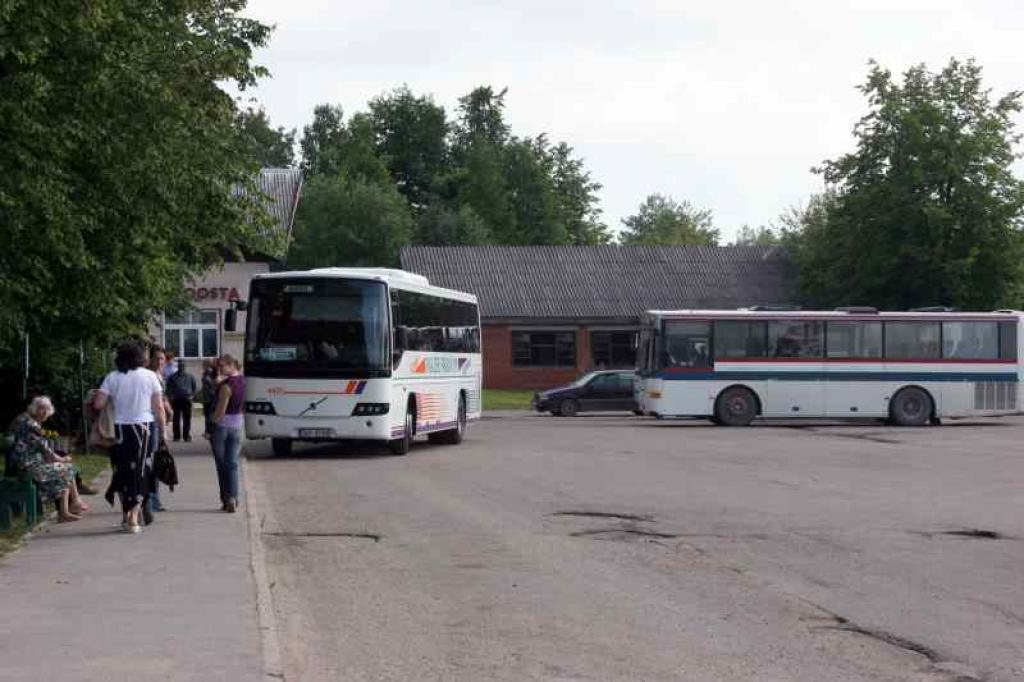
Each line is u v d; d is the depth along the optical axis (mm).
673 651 8336
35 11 17688
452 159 102625
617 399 47750
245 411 25438
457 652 8312
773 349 37625
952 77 56875
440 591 10555
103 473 21500
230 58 25656
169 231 23484
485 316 65125
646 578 11172
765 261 71375
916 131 56344
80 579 10625
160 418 13883
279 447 26406
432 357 28578
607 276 69375
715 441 31203
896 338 38000
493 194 95688
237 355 56000
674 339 37625
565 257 70938
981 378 38156
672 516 15672
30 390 28812
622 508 16516
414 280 27812
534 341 66000
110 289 21766
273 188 64062
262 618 8984
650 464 23969
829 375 37719
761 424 40312
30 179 18047
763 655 8211
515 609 9773
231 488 15398
